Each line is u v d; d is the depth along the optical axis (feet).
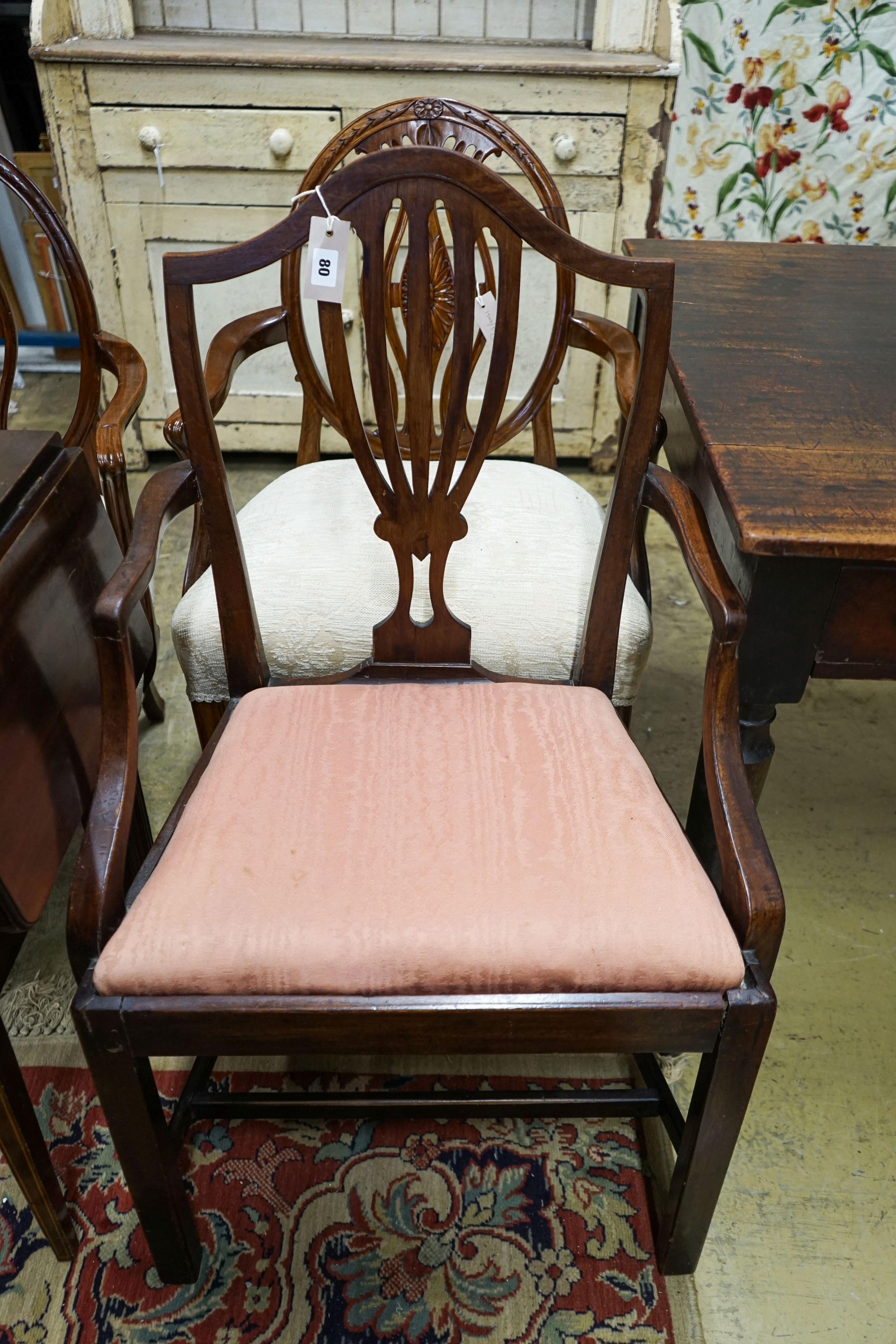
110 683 2.69
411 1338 3.16
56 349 9.68
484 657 3.91
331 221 2.74
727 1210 3.53
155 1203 2.98
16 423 8.97
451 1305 3.24
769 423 3.10
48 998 4.21
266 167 7.07
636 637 3.80
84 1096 3.85
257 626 3.47
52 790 3.11
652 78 6.75
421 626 3.41
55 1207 3.21
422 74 6.76
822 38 7.43
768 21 7.40
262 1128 3.77
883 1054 4.07
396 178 2.70
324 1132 3.76
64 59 6.64
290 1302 3.25
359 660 3.96
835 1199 3.57
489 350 7.75
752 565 2.78
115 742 2.71
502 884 2.60
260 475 8.46
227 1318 3.21
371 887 2.60
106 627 2.61
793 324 3.88
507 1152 3.70
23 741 2.95
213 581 4.02
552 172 7.14
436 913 2.53
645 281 2.81
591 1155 3.69
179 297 2.82
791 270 4.46
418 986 2.50
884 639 2.90
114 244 7.39
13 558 3.04
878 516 2.62
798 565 2.75
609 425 8.20
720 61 7.63
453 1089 3.82
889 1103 3.89
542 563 3.99
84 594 3.52
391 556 4.01
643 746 5.63
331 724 3.19
